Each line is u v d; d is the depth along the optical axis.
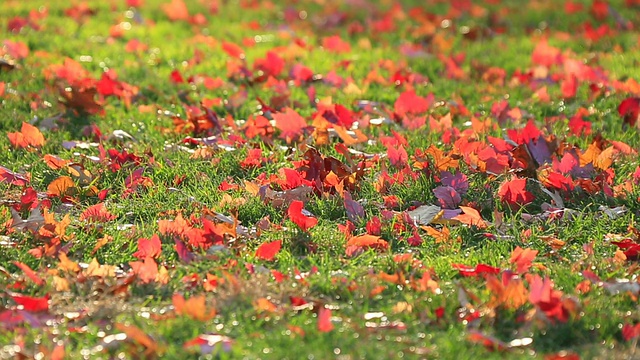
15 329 6.65
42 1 20.62
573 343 6.70
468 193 9.59
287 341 6.47
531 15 21.00
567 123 12.20
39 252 8.01
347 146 11.14
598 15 20.25
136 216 9.22
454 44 18.00
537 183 9.80
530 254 7.83
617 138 11.59
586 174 9.84
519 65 15.91
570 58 15.89
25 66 14.67
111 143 11.38
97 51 16.33
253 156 10.43
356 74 15.16
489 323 6.88
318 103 12.12
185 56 16.30
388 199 9.39
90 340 6.57
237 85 14.40
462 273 7.80
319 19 20.80
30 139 11.08
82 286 7.38
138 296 7.34
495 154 10.12
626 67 15.65
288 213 8.73
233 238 8.46
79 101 12.39
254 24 19.33
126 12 20.17
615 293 7.41
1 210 8.95
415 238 8.53
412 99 12.52
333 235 8.59
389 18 19.56
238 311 6.94
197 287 7.50
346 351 6.35
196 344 6.32
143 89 13.81
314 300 7.16
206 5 21.50
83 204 9.55
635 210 9.34
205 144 11.17
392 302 7.29
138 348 6.38
